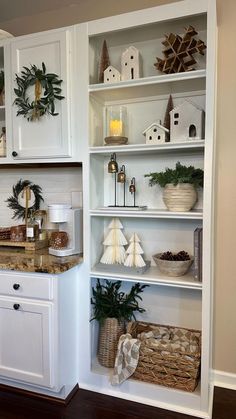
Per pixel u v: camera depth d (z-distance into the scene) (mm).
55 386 1704
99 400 1826
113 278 1839
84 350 1920
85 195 1852
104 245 2029
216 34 1685
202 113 1696
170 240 2027
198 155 1918
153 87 1796
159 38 1956
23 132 1909
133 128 2045
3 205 2416
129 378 1854
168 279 1734
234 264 1887
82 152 1826
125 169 2080
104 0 2088
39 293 1701
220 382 1959
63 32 1781
